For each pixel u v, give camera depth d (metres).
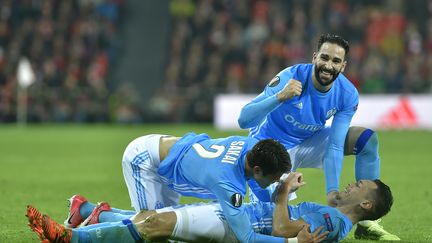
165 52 93.12
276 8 88.69
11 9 88.56
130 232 20.38
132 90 85.62
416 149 57.47
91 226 20.48
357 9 88.44
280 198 21.11
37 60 83.31
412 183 38.53
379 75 80.00
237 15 87.94
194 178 20.94
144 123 82.00
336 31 85.38
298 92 22.31
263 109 22.66
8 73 82.50
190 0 91.62
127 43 93.50
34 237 23.89
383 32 85.38
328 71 23.30
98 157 51.88
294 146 25.52
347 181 39.44
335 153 24.02
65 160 50.00
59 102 81.88
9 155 53.28
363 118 76.31
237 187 20.19
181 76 82.25
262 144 20.14
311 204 21.70
